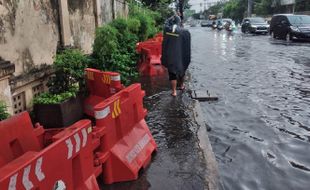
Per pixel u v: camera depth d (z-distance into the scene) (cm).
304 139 648
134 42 1240
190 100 856
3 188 267
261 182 492
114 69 927
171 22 873
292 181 496
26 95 632
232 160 562
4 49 562
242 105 869
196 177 475
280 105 868
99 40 891
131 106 510
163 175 481
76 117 668
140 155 499
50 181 323
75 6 905
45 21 712
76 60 683
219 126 719
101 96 678
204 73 1310
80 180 380
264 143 630
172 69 877
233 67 1457
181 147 573
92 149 409
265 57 1767
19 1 611
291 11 6197
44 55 703
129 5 2011
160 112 757
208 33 4581
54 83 671
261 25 3747
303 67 1426
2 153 375
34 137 432
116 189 446
